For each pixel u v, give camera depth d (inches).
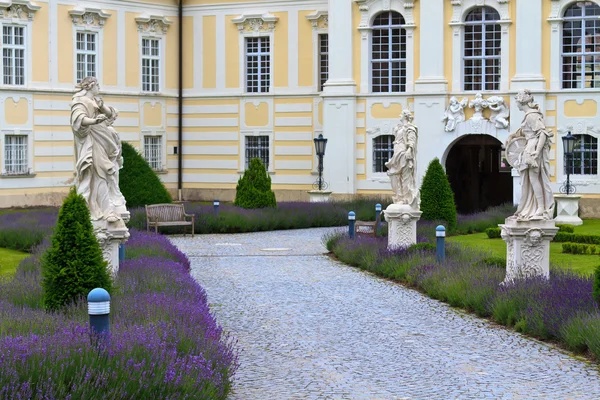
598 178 1533.0
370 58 1675.7
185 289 665.6
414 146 1030.4
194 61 1863.9
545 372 509.7
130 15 1781.5
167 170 1861.5
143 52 1809.8
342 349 569.3
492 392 468.8
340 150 1689.2
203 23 1856.5
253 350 566.6
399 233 1021.2
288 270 946.7
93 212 697.6
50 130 1662.2
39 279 641.6
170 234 1346.0
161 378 396.5
